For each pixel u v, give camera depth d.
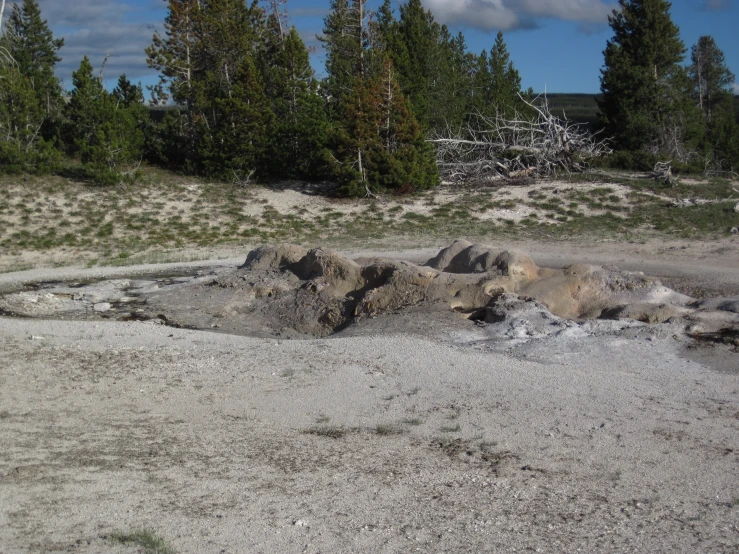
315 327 15.74
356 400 9.88
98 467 7.54
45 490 6.91
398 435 8.55
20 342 13.41
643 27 45.56
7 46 46.16
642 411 9.16
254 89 36.94
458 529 6.11
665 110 42.91
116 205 31.58
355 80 35.62
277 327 16.08
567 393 9.93
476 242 27.33
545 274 16.06
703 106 69.50
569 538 5.93
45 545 5.75
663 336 12.65
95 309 17.77
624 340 12.55
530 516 6.37
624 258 23.53
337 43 44.09
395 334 13.64
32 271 23.39
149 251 27.03
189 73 40.97
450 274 15.95
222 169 36.66
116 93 44.62
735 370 10.90
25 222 29.22
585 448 8.02
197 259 25.33
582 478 7.24
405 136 34.88
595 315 14.89
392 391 10.23
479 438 8.40
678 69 45.78
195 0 42.09
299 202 33.97
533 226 29.55
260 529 6.12
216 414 9.38
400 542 5.87
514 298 14.86
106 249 27.25
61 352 12.66
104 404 9.80
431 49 44.56
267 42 45.81
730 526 6.13
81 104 37.91
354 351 12.36
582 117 81.69
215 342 13.52
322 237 29.06
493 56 50.78
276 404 9.77
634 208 30.64
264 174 37.03
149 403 9.84
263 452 8.02
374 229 30.17
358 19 43.06
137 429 8.80
